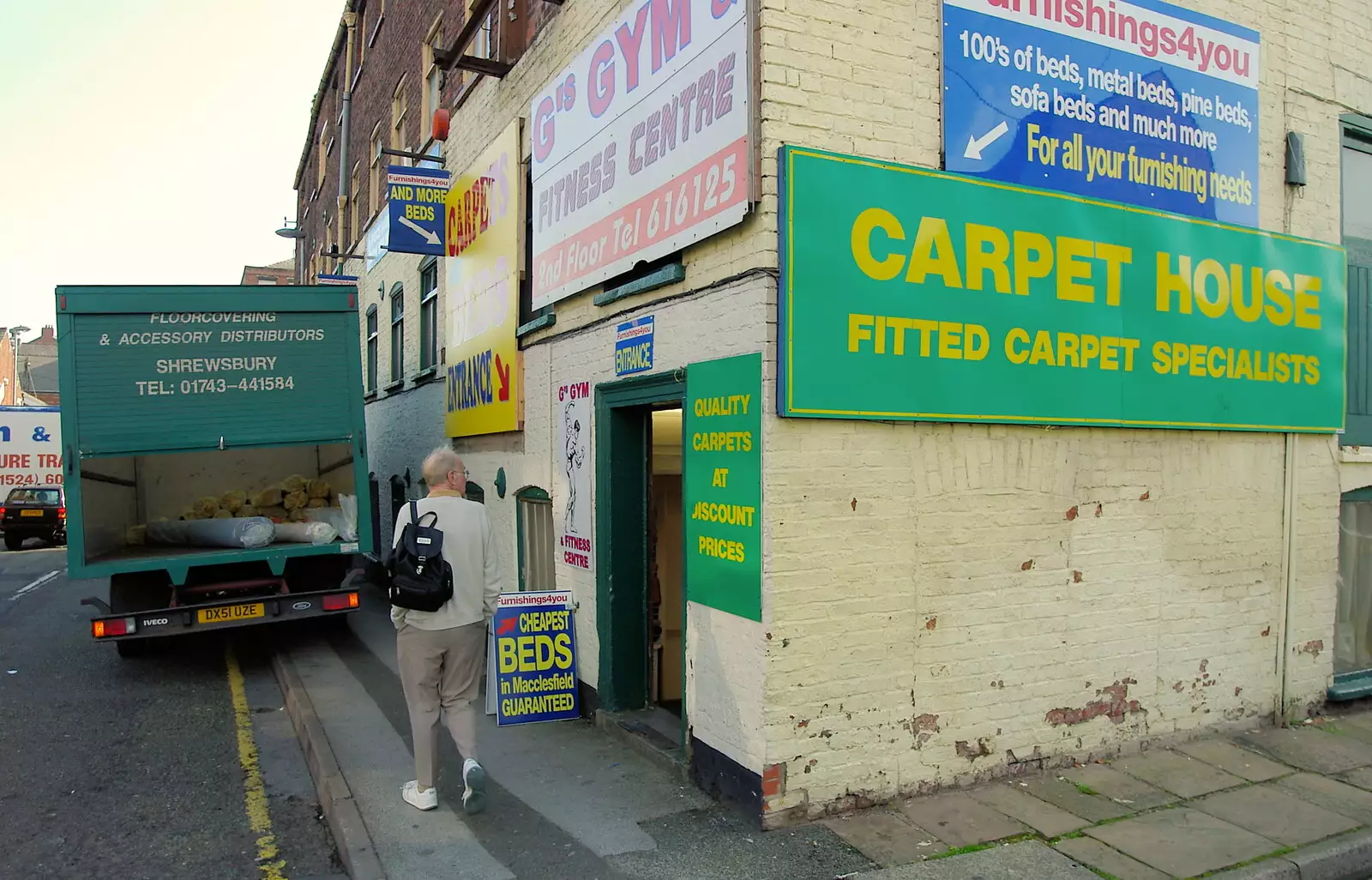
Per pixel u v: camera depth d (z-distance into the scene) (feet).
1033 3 17.87
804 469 15.37
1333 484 22.47
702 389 17.04
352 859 14.42
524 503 28.25
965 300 16.78
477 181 32.42
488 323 30.76
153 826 16.97
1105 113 18.71
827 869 13.84
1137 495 19.19
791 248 15.05
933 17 16.85
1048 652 17.98
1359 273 23.71
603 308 21.63
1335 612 22.74
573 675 22.91
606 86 21.03
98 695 26.63
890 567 16.20
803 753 15.44
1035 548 17.80
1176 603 19.76
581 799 16.90
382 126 55.06
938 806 16.16
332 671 28.02
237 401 28.71
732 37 15.89
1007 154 17.46
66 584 53.93
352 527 30.81
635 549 21.89
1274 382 21.18
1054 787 17.17
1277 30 21.66
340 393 29.99
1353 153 23.71
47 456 92.17
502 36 29.50
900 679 16.31
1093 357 18.33
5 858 15.52
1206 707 20.25
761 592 15.20
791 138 15.34
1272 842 14.82
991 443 17.33
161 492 33.58
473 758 16.10
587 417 22.71
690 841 14.92
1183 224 19.72
